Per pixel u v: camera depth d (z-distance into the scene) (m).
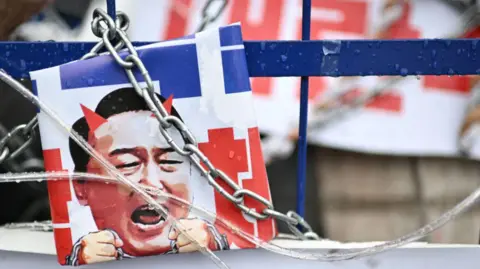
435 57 1.09
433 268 1.12
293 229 1.18
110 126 1.00
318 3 2.35
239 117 1.01
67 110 0.99
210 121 1.01
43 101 0.99
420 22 2.29
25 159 2.01
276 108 2.27
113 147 1.01
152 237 1.03
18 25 2.08
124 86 1.00
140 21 2.28
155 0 2.31
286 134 2.24
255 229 1.05
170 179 1.03
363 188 2.23
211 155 1.02
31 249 1.10
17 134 1.07
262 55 1.09
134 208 1.03
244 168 1.03
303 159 1.23
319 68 1.10
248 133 1.02
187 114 1.01
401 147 2.25
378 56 1.09
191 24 2.28
